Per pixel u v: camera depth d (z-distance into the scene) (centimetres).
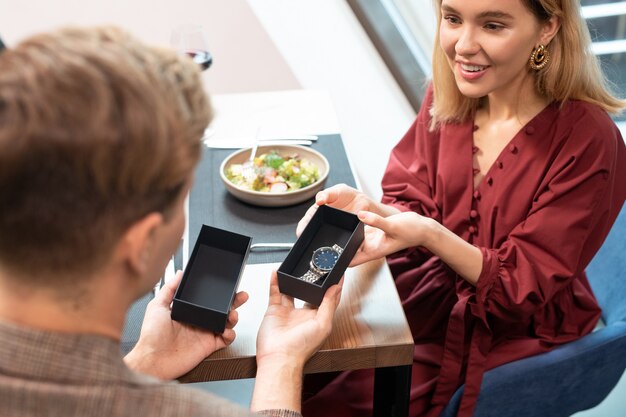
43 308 60
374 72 278
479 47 139
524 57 141
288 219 149
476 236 161
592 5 253
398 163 177
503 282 143
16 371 58
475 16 136
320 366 116
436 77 160
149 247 66
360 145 286
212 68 280
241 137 177
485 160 160
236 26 272
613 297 161
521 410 145
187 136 62
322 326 110
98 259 60
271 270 130
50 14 270
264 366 104
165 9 269
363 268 133
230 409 66
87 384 59
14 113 53
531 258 145
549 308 154
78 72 55
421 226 133
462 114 162
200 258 119
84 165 55
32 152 54
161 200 62
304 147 163
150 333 108
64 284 60
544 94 151
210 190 158
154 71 60
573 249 145
